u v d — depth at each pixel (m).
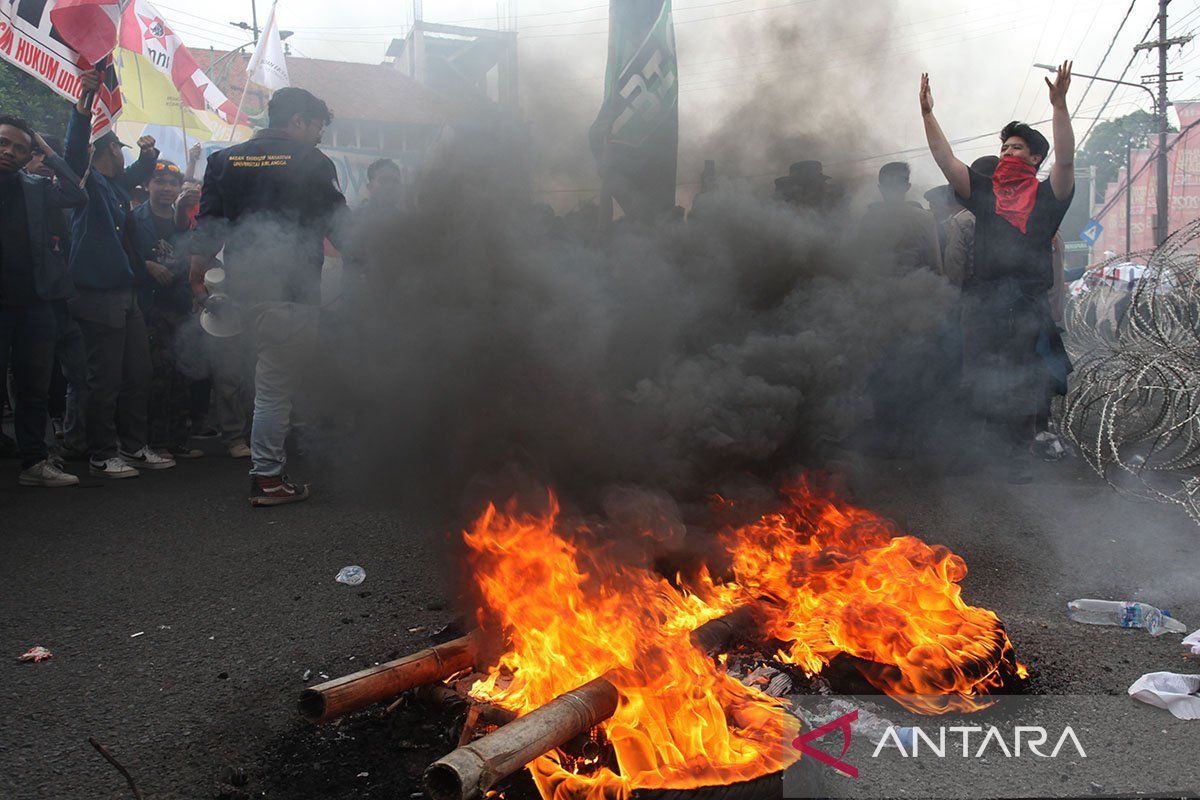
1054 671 2.57
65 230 5.25
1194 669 2.58
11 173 4.84
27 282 4.95
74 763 2.12
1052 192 5.06
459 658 2.22
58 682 2.58
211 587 3.41
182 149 10.09
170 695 2.48
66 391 6.48
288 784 1.98
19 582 3.49
